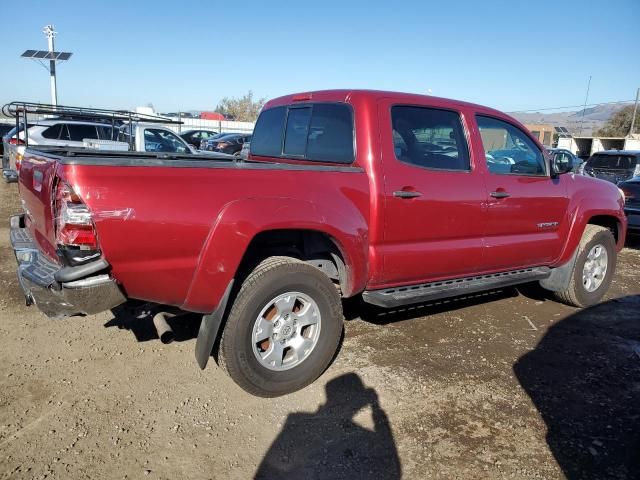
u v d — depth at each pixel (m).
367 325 4.70
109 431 2.95
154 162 2.82
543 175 4.97
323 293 3.47
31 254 3.37
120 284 2.81
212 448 2.85
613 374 3.91
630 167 13.69
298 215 3.25
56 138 11.95
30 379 3.47
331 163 4.01
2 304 4.75
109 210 2.68
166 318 3.27
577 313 5.35
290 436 2.99
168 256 2.89
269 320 3.32
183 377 3.60
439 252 4.14
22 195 4.07
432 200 3.99
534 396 3.54
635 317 5.26
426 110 4.13
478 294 5.82
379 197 3.71
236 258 3.05
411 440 2.98
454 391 3.56
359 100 3.85
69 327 4.33
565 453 2.91
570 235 5.18
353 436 3.00
